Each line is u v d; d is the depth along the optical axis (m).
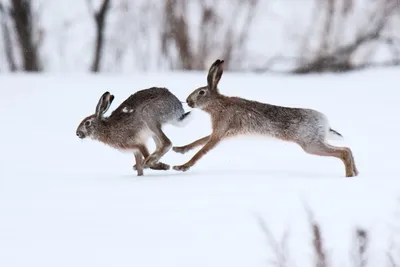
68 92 19.84
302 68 24.84
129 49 26.75
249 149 13.84
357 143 14.30
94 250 7.80
